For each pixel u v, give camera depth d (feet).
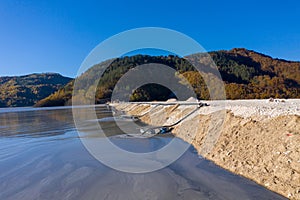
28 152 30.73
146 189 17.74
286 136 19.57
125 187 18.20
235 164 21.38
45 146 34.14
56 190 18.07
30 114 118.42
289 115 22.48
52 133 46.91
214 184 18.37
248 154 21.56
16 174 22.07
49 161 26.18
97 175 21.04
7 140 40.32
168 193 16.98
